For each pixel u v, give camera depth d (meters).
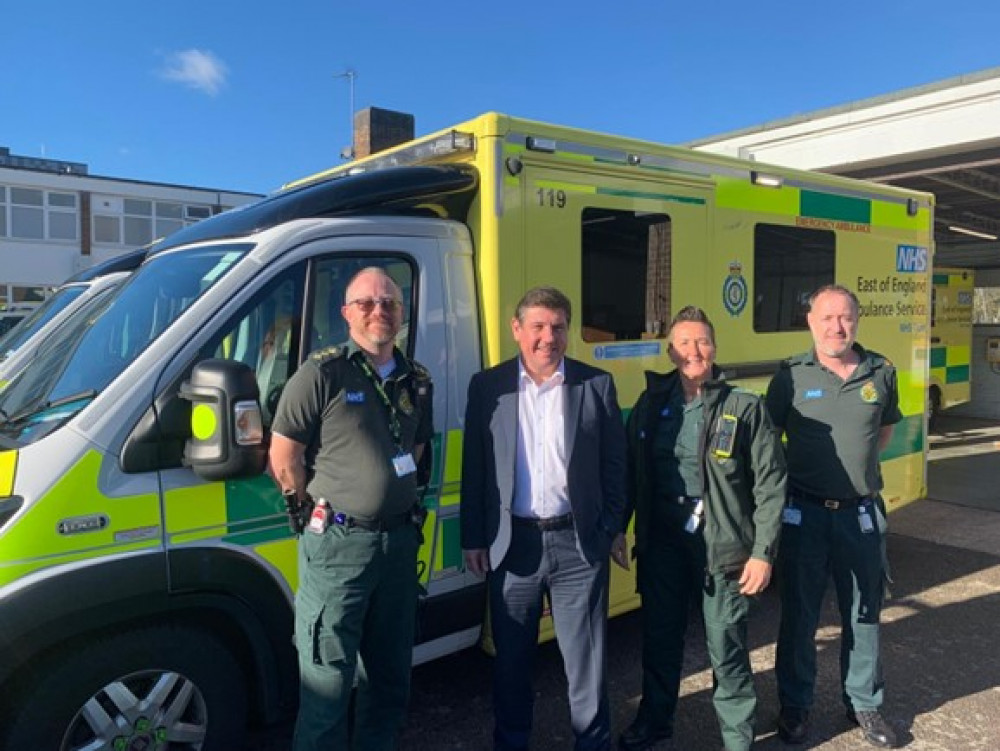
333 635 2.61
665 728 3.36
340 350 2.66
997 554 6.08
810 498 3.39
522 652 3.06
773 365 4.93
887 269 5.78
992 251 15.06
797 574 3.40
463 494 3.09
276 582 2.96
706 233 4.48
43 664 2.60
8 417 2.94
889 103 9.03
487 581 3.42
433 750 3.45
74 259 28.08
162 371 2.74
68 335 3.49
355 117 8.28
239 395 2.60
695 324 3.04
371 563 2.62
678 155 4.31
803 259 5.12
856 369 3.36
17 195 27.06
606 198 3.96
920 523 7.00
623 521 3.12
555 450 2.97
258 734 3.53
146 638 2.74
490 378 3.06
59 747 2.62
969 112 8.43
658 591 3.29
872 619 3.42
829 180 5.27
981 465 9.52
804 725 3.44
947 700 3.79
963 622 4.75
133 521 2.64
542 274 3.70
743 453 3.06
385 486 2.60
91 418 2.63
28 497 2.50
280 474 2.60
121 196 28.91
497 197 3.52
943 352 12.26
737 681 3.12
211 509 2.80
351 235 3.21
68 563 2.54
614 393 3.09
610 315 4.01
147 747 2.77
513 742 3.09
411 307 3.37
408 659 2.90
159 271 3.30
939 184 10.66
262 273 2.98
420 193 3.40
